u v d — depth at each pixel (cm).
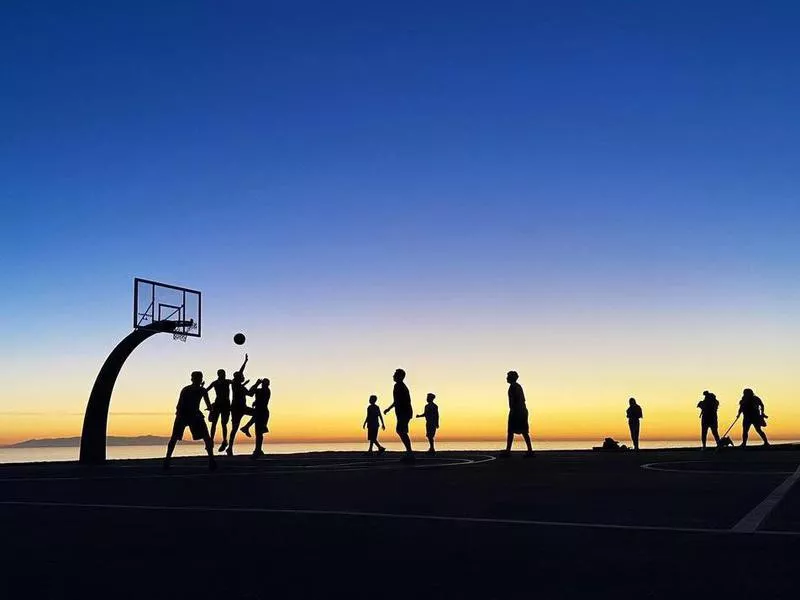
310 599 507
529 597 504
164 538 739
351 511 920
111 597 517
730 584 525
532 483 1271
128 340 2444
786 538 698
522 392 2186
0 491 1235
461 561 618
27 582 561
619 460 1991
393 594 518
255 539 728
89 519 873
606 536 721
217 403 2272
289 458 2341
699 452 2556
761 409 2641
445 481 1330
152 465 2062
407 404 1997
